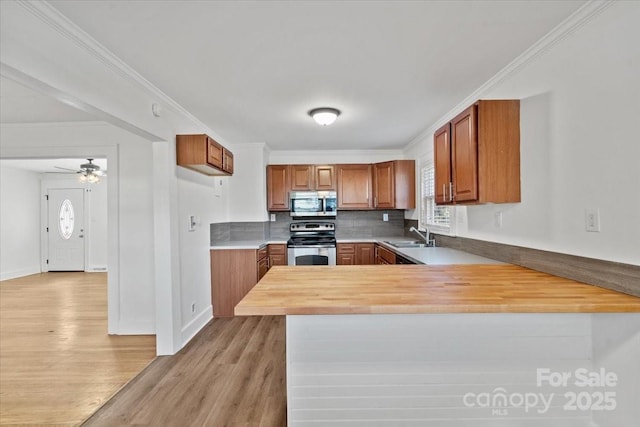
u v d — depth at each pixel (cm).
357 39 192
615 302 141
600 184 161
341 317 169
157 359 292
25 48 152
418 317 169
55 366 280
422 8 163
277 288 173
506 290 163
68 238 743
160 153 298
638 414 146
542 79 200
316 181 511
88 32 181
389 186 487
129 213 354
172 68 227
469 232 306
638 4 141
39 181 734
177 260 313
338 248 479
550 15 169
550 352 170
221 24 175
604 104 158
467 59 218
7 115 321
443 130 278
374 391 170
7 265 659
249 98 287
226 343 327
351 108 316
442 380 170
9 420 207
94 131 352
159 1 155
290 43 196
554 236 193
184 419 206
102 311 441
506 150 222
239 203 480
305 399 170
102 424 202
